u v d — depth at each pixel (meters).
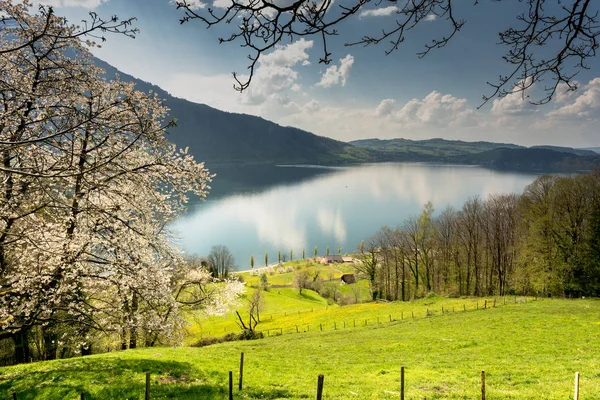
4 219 13.36
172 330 19.42
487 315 36.22
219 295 26.38
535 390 13.29
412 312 45.47
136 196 16.58
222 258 106.69
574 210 51.22
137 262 16.89
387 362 22.48
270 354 26.38
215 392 14.48
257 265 158.00
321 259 154.00
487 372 17.64
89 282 17.83
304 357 25.41
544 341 24.89
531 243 53.94
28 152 12.59
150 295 17.81
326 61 4.69
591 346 22.59
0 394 13.91
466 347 25.78
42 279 14.81
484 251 67.62
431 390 14.75
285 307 86.69
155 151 15.71
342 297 95.94
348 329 40.75
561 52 4.78
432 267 73.25
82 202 14.01
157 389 14.53
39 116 11.92
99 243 16.67
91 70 14.76
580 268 50.94
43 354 30.45
